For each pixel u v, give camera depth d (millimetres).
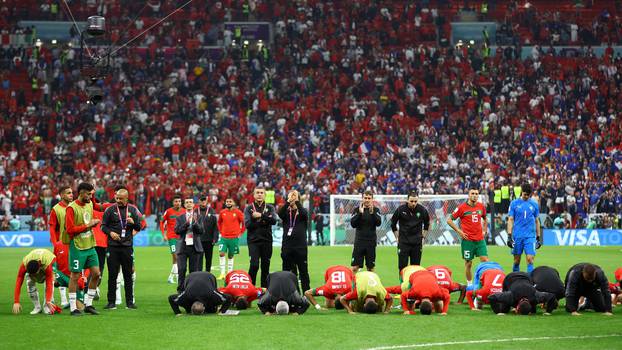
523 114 48031
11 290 16812
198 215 16234
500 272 13117
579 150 43750
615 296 13820
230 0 55062
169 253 30016
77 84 47844
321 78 50125
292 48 51906
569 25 54812
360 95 49438
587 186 39719
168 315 12648
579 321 11797
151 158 42344
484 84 50062
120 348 9805
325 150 44688
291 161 43219
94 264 12883
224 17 54531
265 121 47094
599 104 48688
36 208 37094
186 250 15969
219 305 13008
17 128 44625
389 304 12891
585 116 47625
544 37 54344
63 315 12703
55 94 47812
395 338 10414
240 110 47469
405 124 47969
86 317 12438
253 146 44656
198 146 44438
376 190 40844
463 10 56531
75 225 12633
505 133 45594
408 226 15734
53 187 38469
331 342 10141
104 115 46188
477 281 13492
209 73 50344
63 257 13547
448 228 34062
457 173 42344
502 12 56469
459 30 55344
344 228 34906
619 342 10117
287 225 14961
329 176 41469
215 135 45562
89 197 12797
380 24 54406
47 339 10414
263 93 48219
